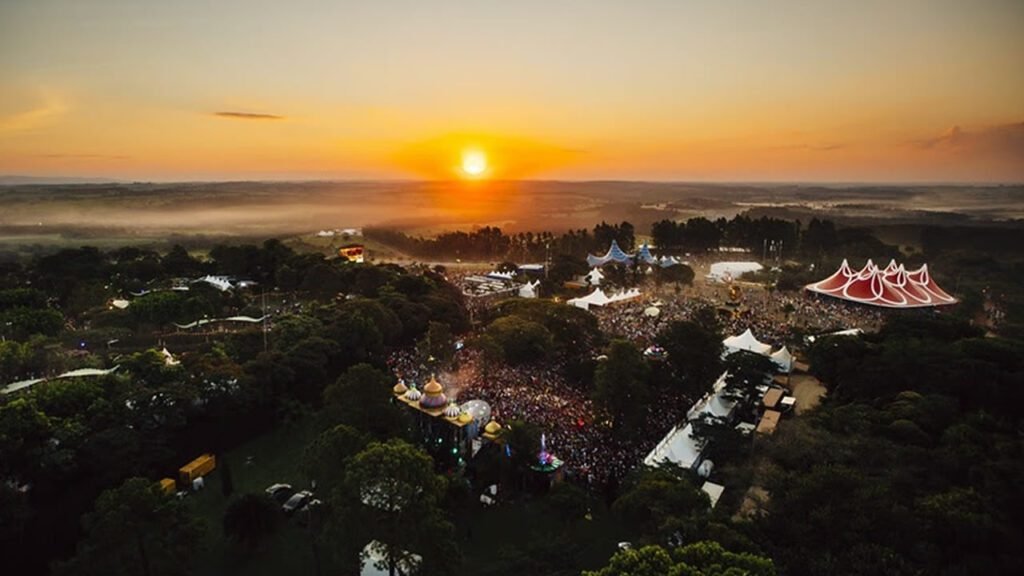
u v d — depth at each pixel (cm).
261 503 4825
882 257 19300
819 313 12431
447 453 6219
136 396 5834
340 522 3866
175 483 5659
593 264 19500
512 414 7081
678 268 16750
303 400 7469
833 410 5800
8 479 4766
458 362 9006
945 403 5719
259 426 6925
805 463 4719
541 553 4244
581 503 5069
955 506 3856
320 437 4762
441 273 18625
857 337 8069
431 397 6425
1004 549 3581
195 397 6141
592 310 12988
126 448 5178
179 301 11125
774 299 14225
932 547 3538
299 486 5825
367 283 12988
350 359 8562
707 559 2931
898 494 4238
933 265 17762
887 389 6650
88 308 12094
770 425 6450
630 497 4538
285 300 13975
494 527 5197
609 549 4781
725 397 7300
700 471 5806
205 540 4938
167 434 5778
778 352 8725
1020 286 14462
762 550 3631
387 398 5747
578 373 8219
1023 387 6050
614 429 6681
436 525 3912
